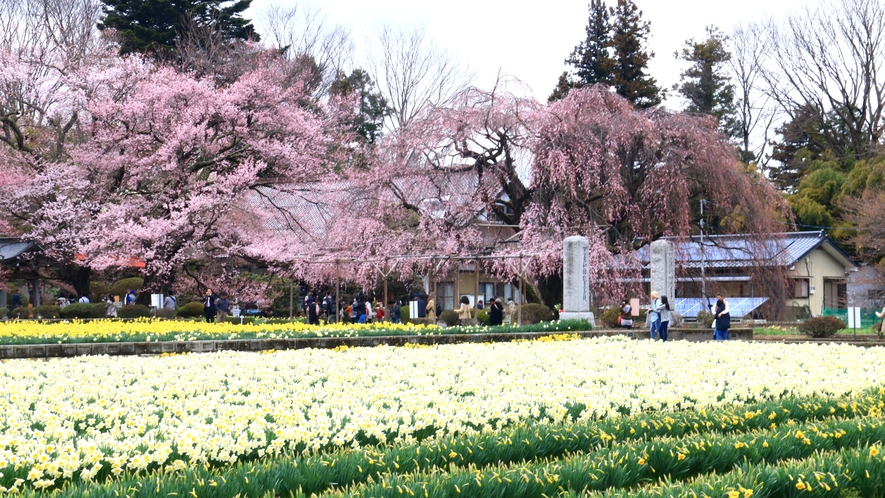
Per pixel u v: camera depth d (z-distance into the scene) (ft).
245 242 113.80
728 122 176.65
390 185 101.91
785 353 49.85
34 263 114.83
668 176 94.53
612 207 95.25
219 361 44.11
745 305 112.16
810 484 18.88
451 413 26.32
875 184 130.62
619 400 29.81
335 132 137.59
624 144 95.04
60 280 118.83
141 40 149.38
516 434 23.53
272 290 121.60
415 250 100.94
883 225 115.24
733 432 26.40
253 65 149.89
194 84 113.70
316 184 121.60
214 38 155.33
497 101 96.02
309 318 92.02
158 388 33.88
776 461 21.83
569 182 92.53
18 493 18.06
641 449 21.76
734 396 31.76
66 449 20.29
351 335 67.82
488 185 99.04
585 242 82.84
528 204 98.78
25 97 112.78
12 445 21.48
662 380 36.70
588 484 19.34
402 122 159.74
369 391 31.53
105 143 114.21
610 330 76.07
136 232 103.09
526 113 96.37
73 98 112.37
